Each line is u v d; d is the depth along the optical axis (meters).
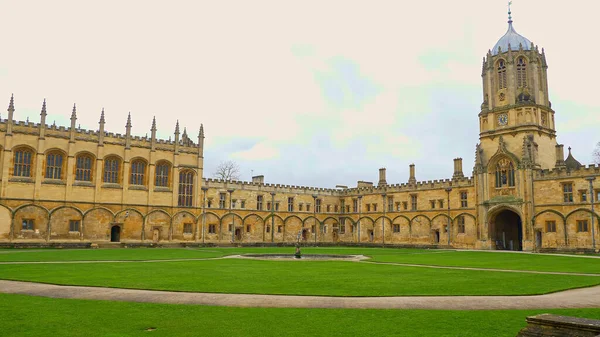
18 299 18.14
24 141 64.44
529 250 63.56
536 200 64.62
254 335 12.74
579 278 25.92
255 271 29.02
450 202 75.38
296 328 13.52
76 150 68.12
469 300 18.28
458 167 78.31
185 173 77.19
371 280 24.42
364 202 89.25
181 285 21.98
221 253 50.47
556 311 16.02
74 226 66.94
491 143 72.25
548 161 70.19
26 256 41.31
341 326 13.73
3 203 61.91
